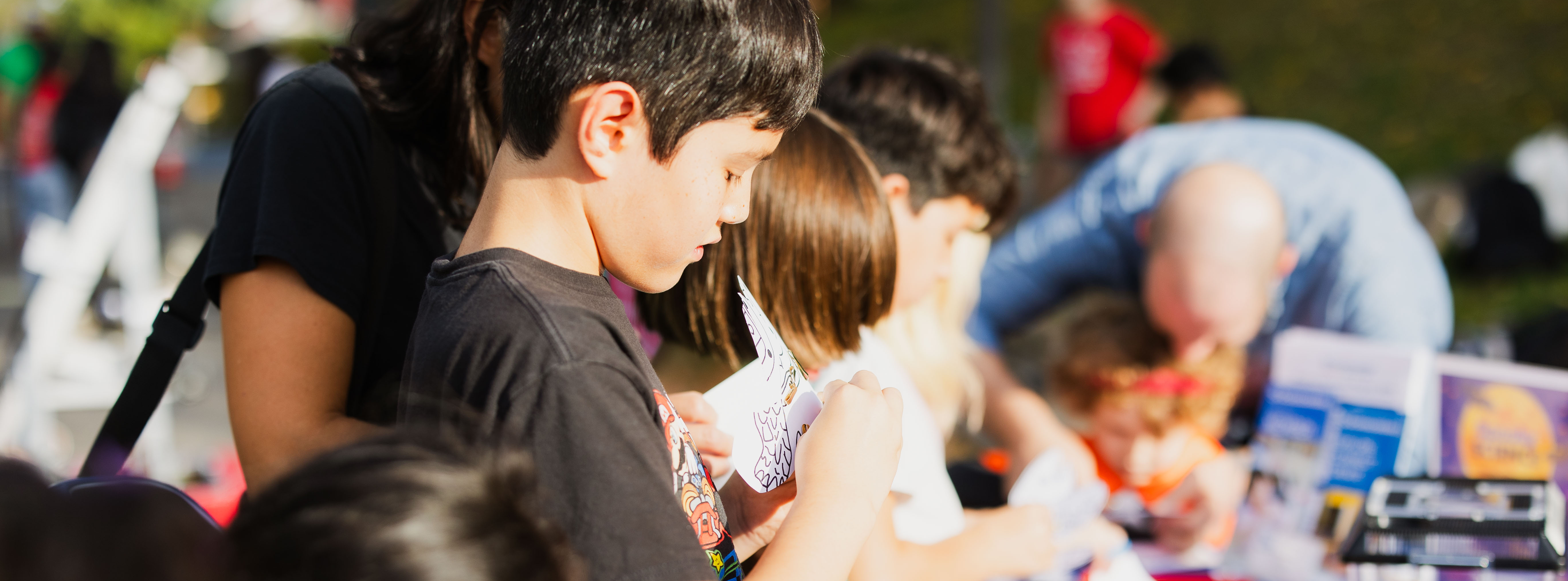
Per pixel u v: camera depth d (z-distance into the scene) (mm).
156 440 3643
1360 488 1940
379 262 1333
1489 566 1646
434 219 1400
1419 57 9906
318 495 708
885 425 1083
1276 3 11867
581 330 921
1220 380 2314
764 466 1083
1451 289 5863
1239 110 4980
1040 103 8930
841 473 1028
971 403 2410
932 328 2121
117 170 3107
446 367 921
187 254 8023
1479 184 6031
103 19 13406
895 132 1737
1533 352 2648
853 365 1508
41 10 11008
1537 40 9594
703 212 965
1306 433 2014
